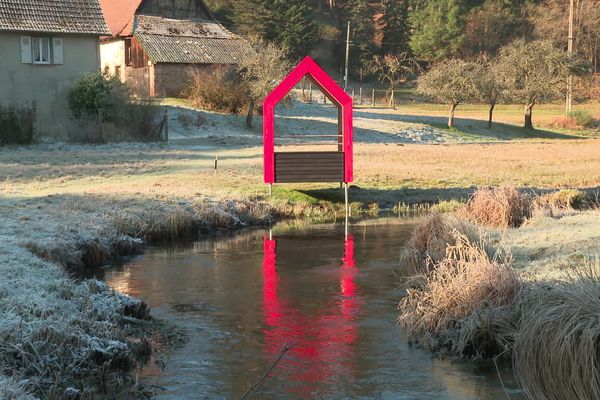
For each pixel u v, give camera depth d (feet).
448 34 301.43
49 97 122.31
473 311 27.58
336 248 48.65
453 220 43.21
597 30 308.81
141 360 26.32
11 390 20.47
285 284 38.19
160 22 175.42
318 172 66.59
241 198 63.98
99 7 128.67
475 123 185.06
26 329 25.35
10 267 33.96
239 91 151.84
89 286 33.19
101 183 71.46
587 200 64.54
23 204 55.11
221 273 41.06
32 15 121.29
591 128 202.49
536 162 101.14
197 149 110.52
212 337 29.01
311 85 217.97
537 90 182.50
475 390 23.66
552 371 21.93
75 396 22.22
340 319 31.50
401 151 116.78
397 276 39.75
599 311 21.72
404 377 24.79
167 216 53.36
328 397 23.03
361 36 295.07
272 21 258.98
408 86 290.35
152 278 39.83
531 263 36.29
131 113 118.83
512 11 321.52
